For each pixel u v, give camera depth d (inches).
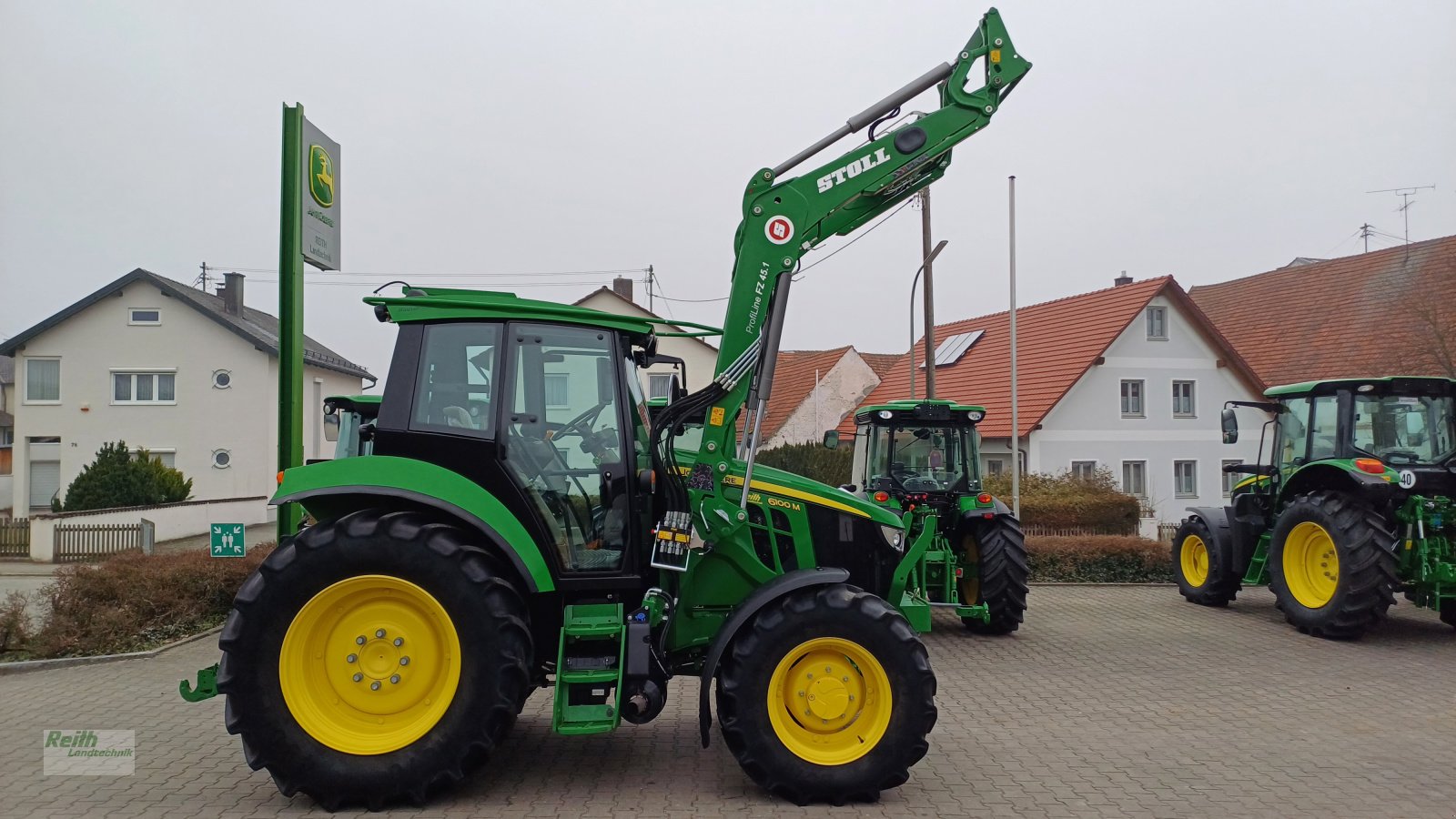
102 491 768.3
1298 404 383.2
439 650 169.3
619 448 183.2
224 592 355.6
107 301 1012.5
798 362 1437.0
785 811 166.9
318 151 367.2
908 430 382.6
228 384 1014.4
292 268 339.3
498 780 182.4
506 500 175.8
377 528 166.4
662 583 187.0
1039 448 895.7
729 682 171.2
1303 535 353.7
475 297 191.5
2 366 1496.1
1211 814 166.4
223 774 185.3
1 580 571.5
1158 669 292.8
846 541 209.5
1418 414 353.4
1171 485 938.7
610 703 177.9
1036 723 229.6
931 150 199.5
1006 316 1123.3
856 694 174.7
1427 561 328.8
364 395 387.2
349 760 163.0
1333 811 168.7
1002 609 345.4
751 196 194.4
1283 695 258.1
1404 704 247.4
